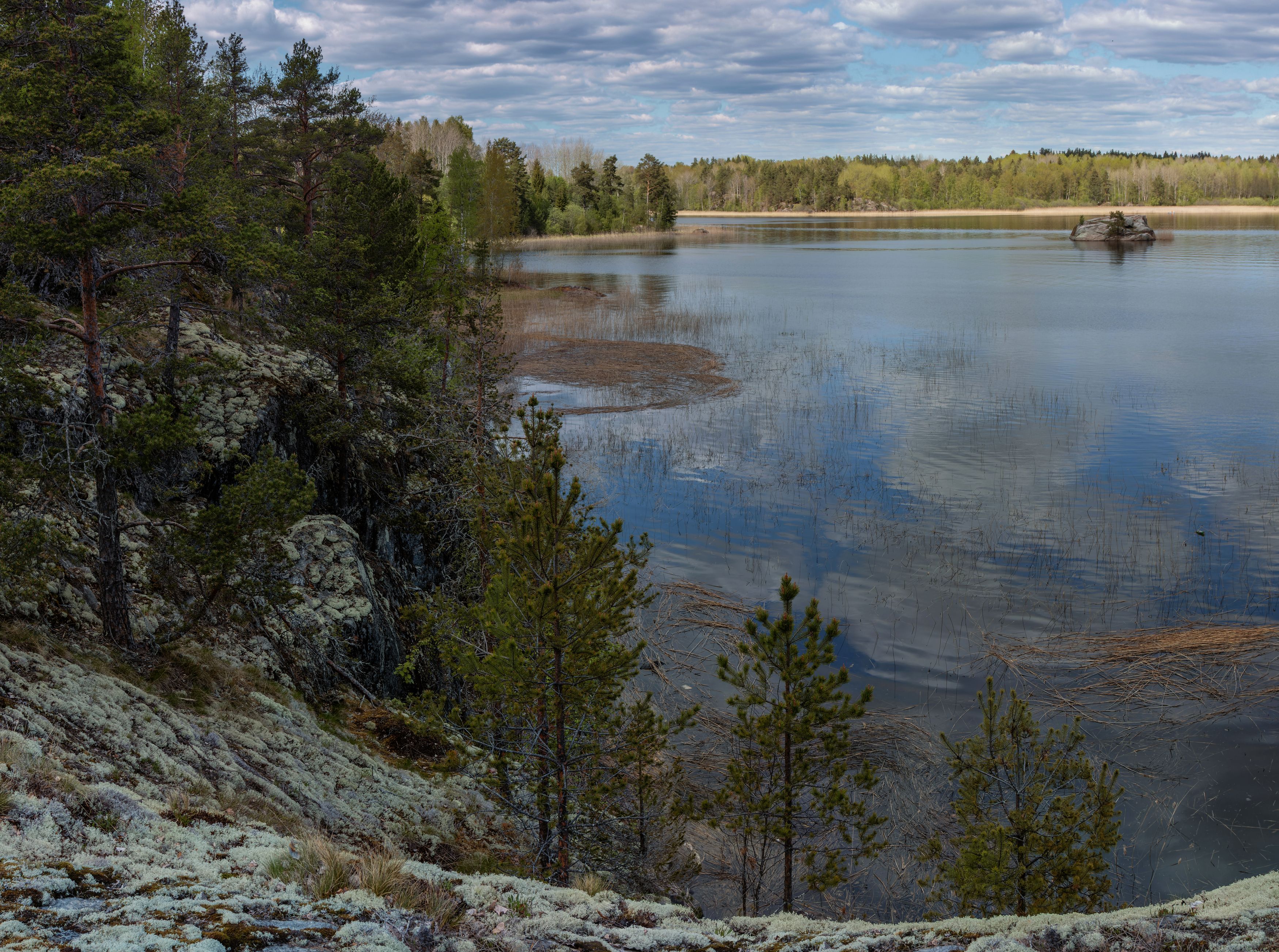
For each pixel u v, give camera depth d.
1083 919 6.80
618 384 45.09
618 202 192.00
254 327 26.56
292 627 17.73
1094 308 68.62
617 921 7.32
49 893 5.34
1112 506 27.05
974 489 28.88
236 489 14.55
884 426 36.41
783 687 17.89
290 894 6.16
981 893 10.74
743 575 23.16
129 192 12.72
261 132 39.50
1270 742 15.51
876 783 14.24
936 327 61.03
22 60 11.99
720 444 34.56
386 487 25.58
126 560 16.20
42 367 17.83
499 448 17.86
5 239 11.96
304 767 13.03
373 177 30.25
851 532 25.67
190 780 10.05
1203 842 13.26
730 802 12.96
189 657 14.48
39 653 11.52
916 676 18.20
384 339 27.16
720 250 142.12
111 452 12.78
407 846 12.20
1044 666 18.30
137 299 16.02
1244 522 25.53
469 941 5.85
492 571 16.55
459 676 21.53
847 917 12.52
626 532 26.00
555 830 12.61
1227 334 56.56
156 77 30.91
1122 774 14.78
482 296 23.12
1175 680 17.50
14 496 12.86
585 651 11.26
